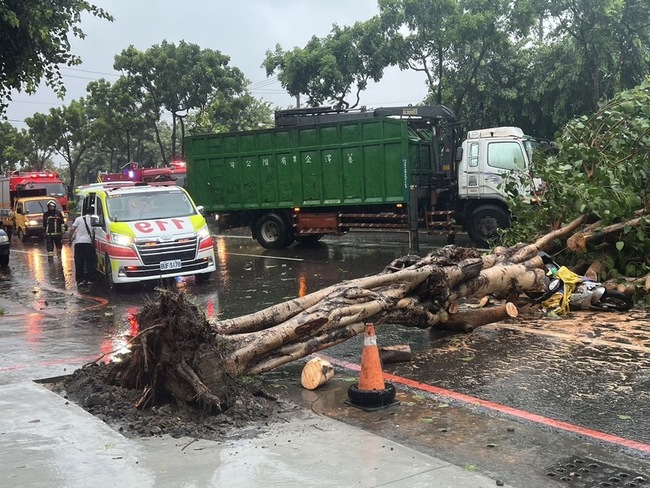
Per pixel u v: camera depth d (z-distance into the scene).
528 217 11.76
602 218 10.20
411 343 8.16
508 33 25.77
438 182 18.33
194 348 5.50
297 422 5.32
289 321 6.64
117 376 6.24
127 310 11.21
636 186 10.40
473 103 28.55
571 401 5.79
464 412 5.60
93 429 5.07
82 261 14.59
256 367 6.39
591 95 24.94
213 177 20.92
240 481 4.08
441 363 7.20
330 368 6.49
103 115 45.75
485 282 8.80
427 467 4.28
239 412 5.44
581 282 9.46
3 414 5.43
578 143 11.36
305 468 4.28
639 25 23.42
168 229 13.39
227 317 10.29
